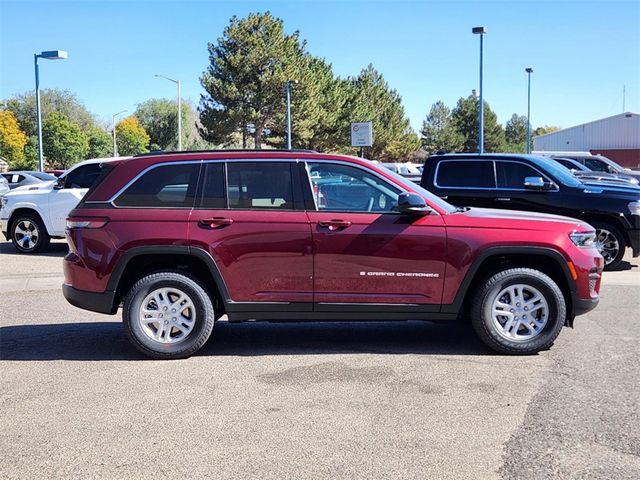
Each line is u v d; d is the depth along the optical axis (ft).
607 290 29.32
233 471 11.98
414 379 17.03
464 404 15.19
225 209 18.79
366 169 19.01
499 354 19.22
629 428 13.75
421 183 37.06
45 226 41.83
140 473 11.94
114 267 18.63
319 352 19.79
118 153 256.11
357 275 18.56
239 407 15.15
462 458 12.42
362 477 11.71
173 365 18.51
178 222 18.62
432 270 18.56
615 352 19.33
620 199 33.68
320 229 18.45
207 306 18.88
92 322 24.14
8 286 30.78
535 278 18.66
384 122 212.84
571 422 14.08
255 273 18.62
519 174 35.22
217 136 156.25
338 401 15.47
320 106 164.04
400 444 13.06
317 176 18.99
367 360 18.84
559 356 18.97
